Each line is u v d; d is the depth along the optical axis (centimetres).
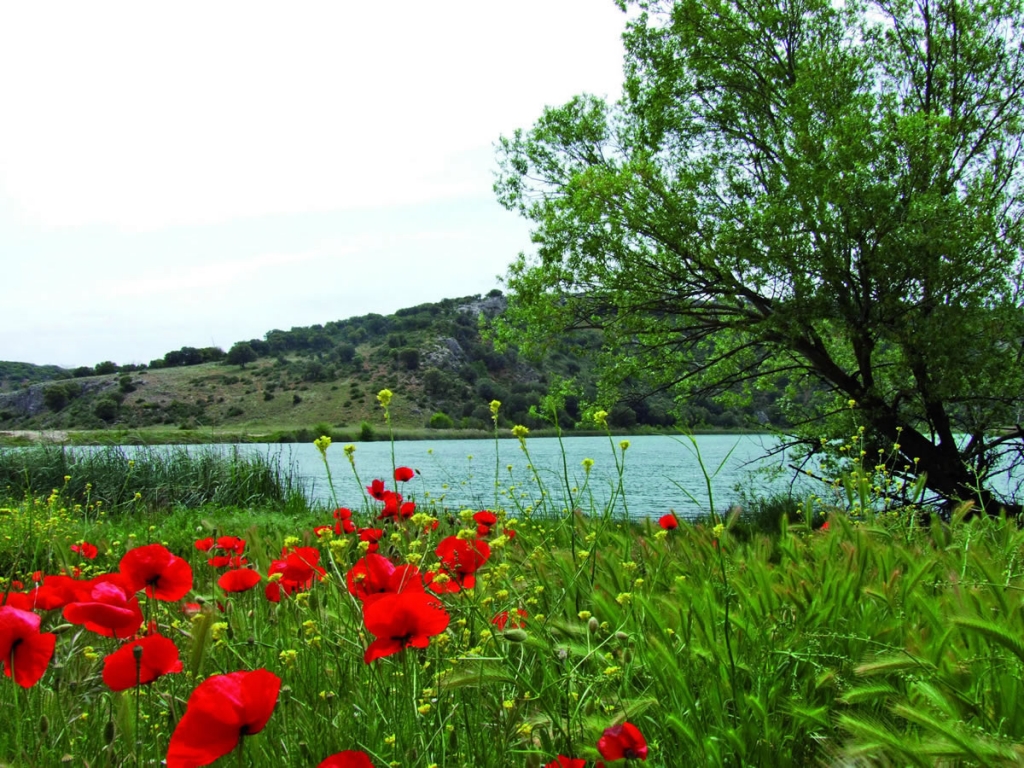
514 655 234
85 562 461
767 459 1184
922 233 985
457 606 246
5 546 582
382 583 223
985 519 377
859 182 1008
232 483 1265
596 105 1415
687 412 1362
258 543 360
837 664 212
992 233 985
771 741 184
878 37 1262
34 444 1345
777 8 1261
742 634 223
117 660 177
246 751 175
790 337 1093
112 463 1266
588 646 202
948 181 1162
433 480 1211
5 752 198
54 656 249
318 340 10769
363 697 208
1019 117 1177
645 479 1545
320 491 1514
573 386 1338
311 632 240
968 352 1013
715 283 1175
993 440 1107
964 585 225
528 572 312
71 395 8062
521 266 1291
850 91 1142
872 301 1060
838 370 1162
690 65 1285
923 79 1257
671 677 198
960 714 169
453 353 9125
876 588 245
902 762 158
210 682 136
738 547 314
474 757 189
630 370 1296
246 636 262
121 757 188
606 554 304
